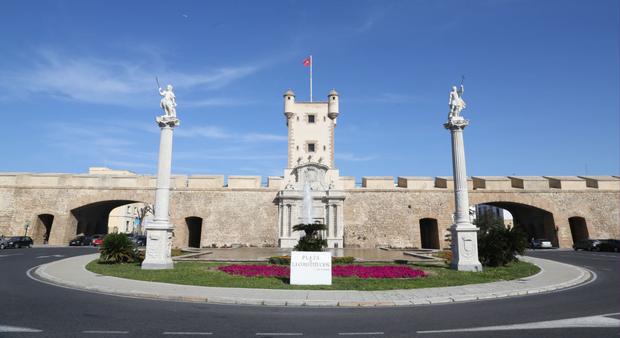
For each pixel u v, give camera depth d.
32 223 42.09
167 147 19.66
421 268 19.12
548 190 44.00
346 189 43.59
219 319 8.84
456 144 20.20
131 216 80.00
